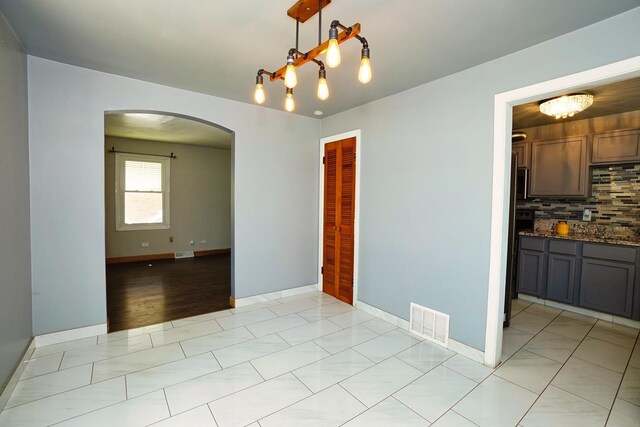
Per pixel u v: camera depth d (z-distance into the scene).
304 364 2.29
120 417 1.70
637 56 1.65
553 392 1.99
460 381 2.11
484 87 2.33
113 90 2.70
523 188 4.08
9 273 1.93
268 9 1.71
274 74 1.93
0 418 1.67
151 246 6.21
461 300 2.49
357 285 3.54
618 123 3.45
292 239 3.93
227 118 3.35
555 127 3.93
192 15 1.78
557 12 1.69
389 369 2.25
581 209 3.84
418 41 2.02
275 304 3.63
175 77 2.74
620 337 2.84
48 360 2.27
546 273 3.69
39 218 2.42
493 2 1.61
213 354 2.42
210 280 4.68
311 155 4.06
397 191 3.04
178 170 6.46
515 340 2.77
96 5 1.69
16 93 2.09
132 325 2.96
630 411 1.81
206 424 1.66
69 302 2.58
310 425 1.67
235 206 3.46
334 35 1.37
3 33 1.84
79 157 2.58
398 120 3.03
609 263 3.18
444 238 2.61
